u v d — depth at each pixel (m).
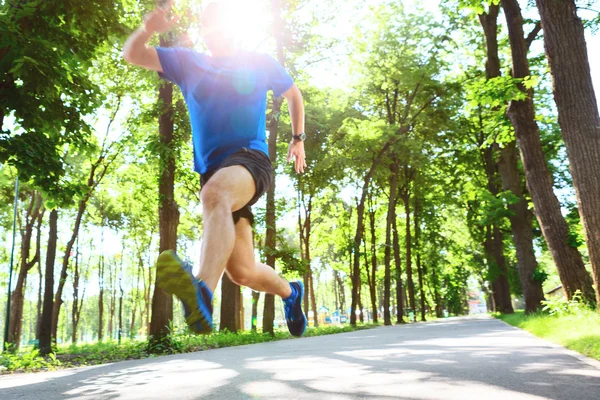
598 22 14.05
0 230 35.03
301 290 2.77
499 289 33.88
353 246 31.42
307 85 24.34
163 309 12.58
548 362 5.20
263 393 4.00
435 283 56.06
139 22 11.56
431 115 31.42
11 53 9.34
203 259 1.97
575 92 9.68
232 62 2.50
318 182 32.47
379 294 70.44
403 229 45.75
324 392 3.87
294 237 42.53
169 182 13.40
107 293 68.19
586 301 11.52
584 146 9.50
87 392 4.88
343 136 32.66
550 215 12.97
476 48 27.19
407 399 3.39
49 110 10.50
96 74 17.48
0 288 38.22
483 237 35.47
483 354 6.43
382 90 33.41
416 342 9.88
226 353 9.87
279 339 17.50
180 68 2.48
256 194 2.34
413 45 30.62
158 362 8.62
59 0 9.51
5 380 7.06
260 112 2.50
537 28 19.11
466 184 33.38
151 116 13.68
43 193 11.07
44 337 16.84
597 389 3.51
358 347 9.27
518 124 13.88
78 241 40.12
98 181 21.84
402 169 37.59
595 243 9.38
